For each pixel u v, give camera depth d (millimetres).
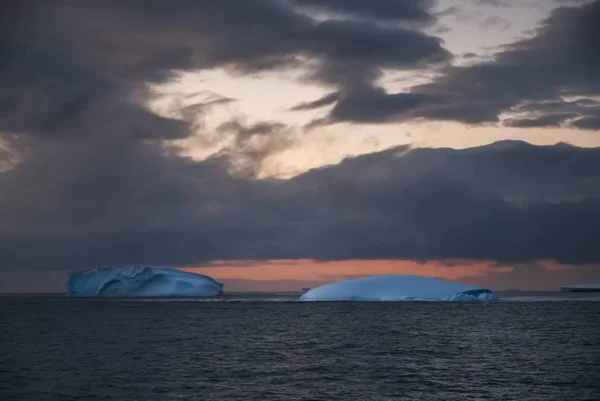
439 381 34750
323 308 123500
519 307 126312
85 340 57875
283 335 63312
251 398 30141
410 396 30672
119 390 32094
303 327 74062
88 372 37781
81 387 32938
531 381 34688
